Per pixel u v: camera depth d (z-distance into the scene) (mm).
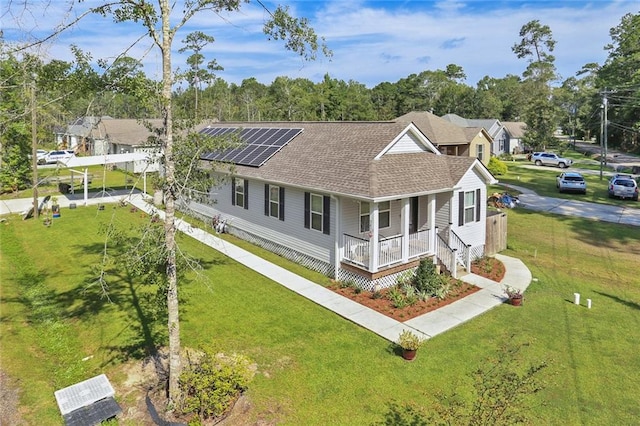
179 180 8906
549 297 14773
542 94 66250
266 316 13062
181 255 9289
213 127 28359
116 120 50875
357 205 16172
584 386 9672
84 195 30641
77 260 18188
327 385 9578
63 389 9055
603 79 65812
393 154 16828
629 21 61500
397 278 15289
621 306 14047
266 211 19500
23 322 12484
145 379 9766
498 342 11578
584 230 23562
